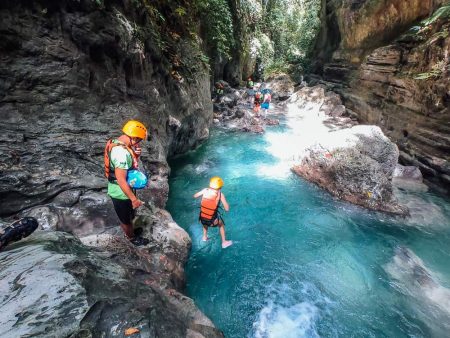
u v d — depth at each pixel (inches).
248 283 179.5
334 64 677.9
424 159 310.0
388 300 169.3
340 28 653.9
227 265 194.4
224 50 623.2
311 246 215.6
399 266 197.8
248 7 847.1
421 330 150.9
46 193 151.9
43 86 172.1
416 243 221.9
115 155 114.1
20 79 163.3
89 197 159.8
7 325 63.6
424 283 183.2
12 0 157.6
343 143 290.8
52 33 174.9
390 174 285.3
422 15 419.2
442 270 196.5
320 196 281.3
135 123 119.4
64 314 68.9
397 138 370.3
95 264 102.1
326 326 151.1
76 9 182.7
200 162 358.0
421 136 323.6
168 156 346.0
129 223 139.6
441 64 310.2
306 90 677.9
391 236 228.4
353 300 168.7
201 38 480.4
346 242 220.5
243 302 165.6
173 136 309.4
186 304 121.2
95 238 147.9
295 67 957.2
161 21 301.4
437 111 310.3
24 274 82.7
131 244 149.5
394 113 392.8
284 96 755.4
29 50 166.1
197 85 380.8
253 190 293.1
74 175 165.0
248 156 382.6
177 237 175.8
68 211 153.2
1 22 154.7
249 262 197.6
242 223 241.4
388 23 486.9
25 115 163.5
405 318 157.6
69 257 94.3
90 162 176.1
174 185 300.2
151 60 262.7
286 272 189.6
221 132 475.2
